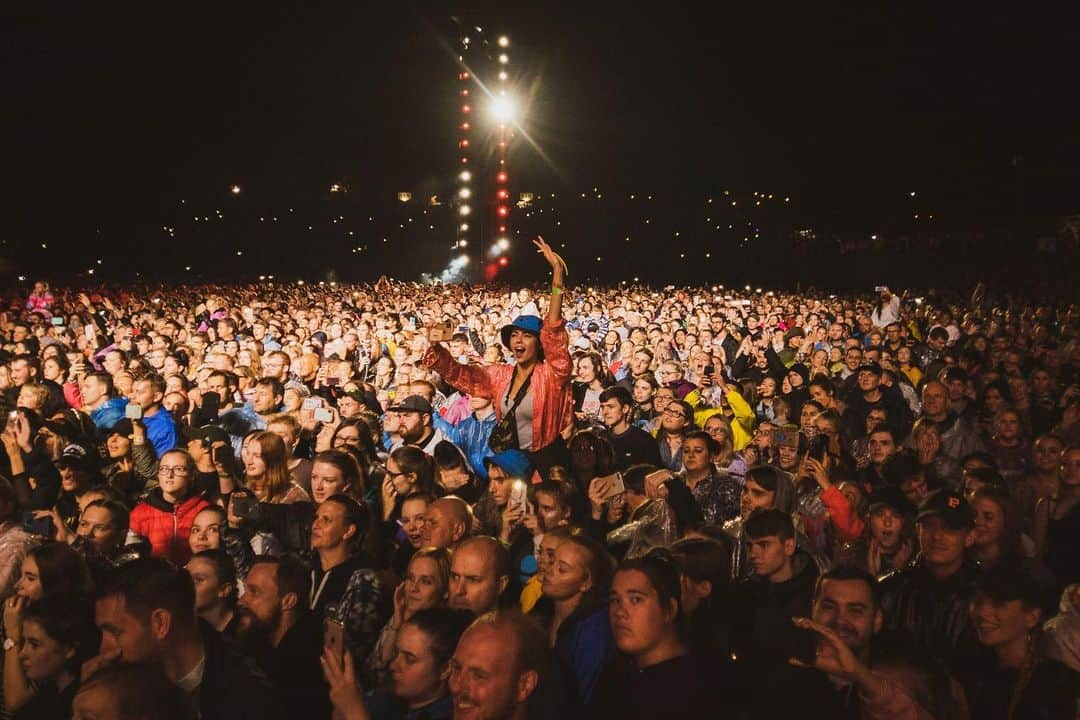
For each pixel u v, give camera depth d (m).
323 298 33.31
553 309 6.98
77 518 7.69
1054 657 4.12
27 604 4.66
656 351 14.30
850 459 8.42
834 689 3.88
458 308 27.09
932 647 4.74
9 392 10.38
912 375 13.54
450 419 9.74
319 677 4.80
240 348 13.41
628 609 3.80
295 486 7.06
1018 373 12.03
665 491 6.19
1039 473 7.42
